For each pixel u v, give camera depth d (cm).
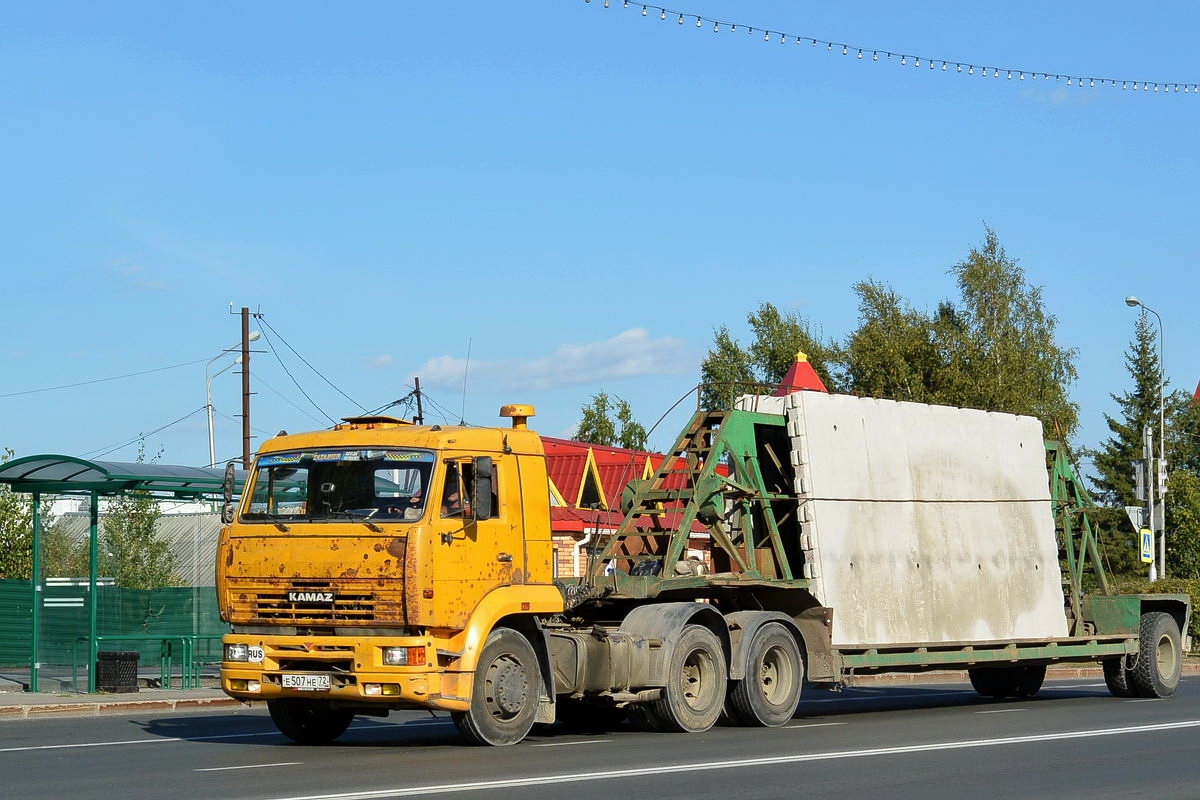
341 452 1434
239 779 1152
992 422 2097
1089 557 2361
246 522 1447
